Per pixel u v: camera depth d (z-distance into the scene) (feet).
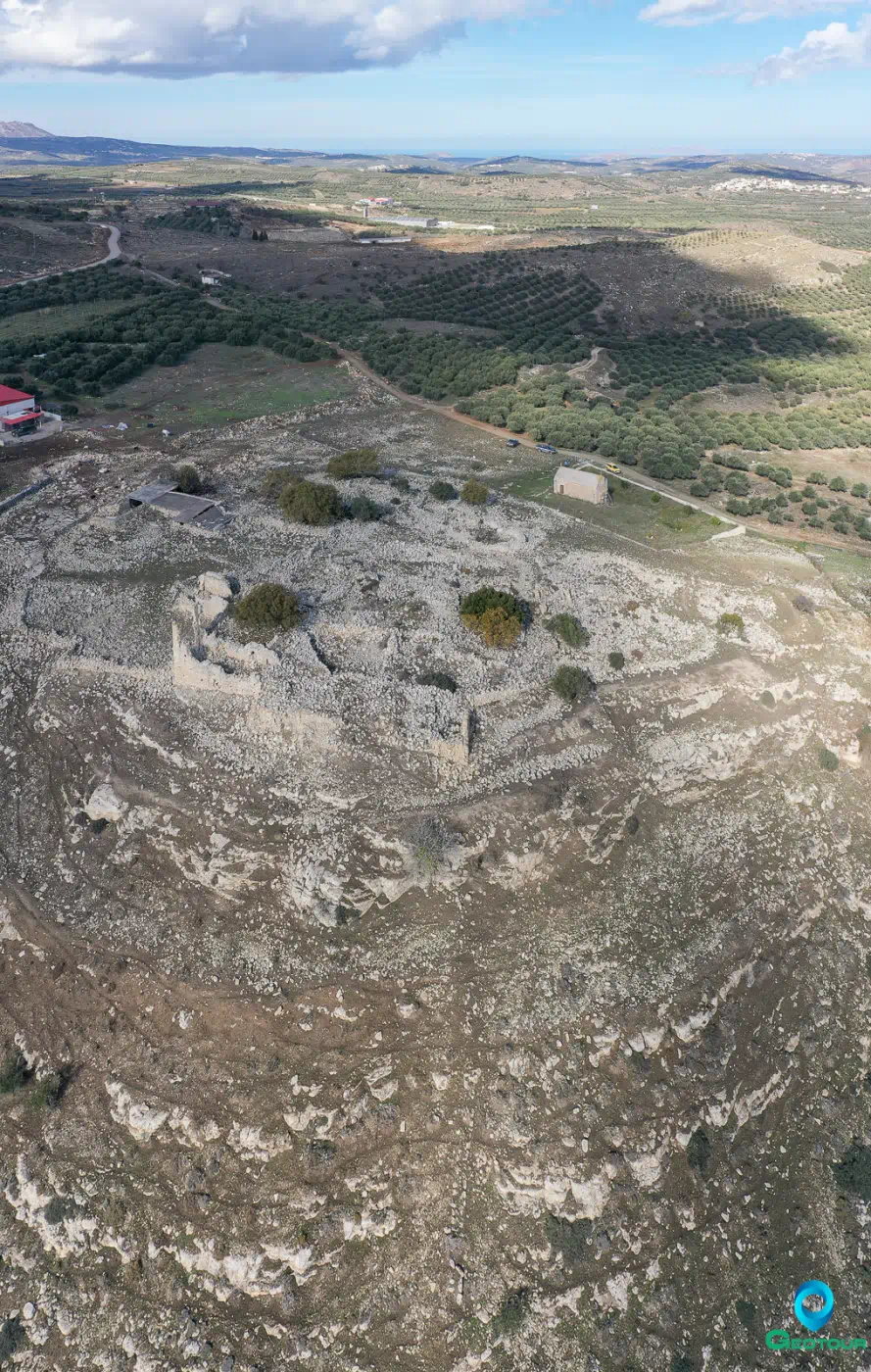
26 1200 110.63
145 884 135.13
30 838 143.13
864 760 172.14
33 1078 119.55
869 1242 114.21
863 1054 132.16
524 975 127.34
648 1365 101.91
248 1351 100.42
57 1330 102.99
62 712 159.63
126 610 183.62
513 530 223.92
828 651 193.36
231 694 156.35
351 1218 107.34
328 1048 119.24
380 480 250.37
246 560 202.18
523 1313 103.35
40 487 242.58
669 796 156.87
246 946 127.44
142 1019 122.62
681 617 196.03
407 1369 99.55
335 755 146.82
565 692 163.84
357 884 130.62
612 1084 119.85
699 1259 109.70
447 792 144.15
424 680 161.68
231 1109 114.62
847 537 248.52
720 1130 119.85
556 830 142.92
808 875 151.53
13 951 130.31
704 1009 129.08
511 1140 113.09
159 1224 108.06
